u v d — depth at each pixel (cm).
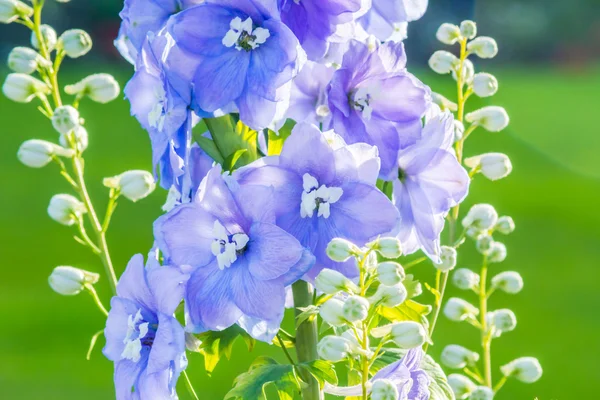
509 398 333
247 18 116
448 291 427
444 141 120
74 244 551
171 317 115
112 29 1266
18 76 129
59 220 129
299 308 117
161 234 116
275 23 116
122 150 873
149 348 117
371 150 115
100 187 709
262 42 116
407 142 119
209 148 119
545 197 703
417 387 119
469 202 684
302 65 116
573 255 540
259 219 115
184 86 116
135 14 119
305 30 118
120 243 548
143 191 129
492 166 130
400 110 119
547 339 392
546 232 597
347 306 114
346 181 115
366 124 119
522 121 1111
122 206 612
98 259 522
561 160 859
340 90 118
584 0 1559
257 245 115
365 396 116
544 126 1077
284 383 116
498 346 369
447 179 120
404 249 122
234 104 117
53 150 130
